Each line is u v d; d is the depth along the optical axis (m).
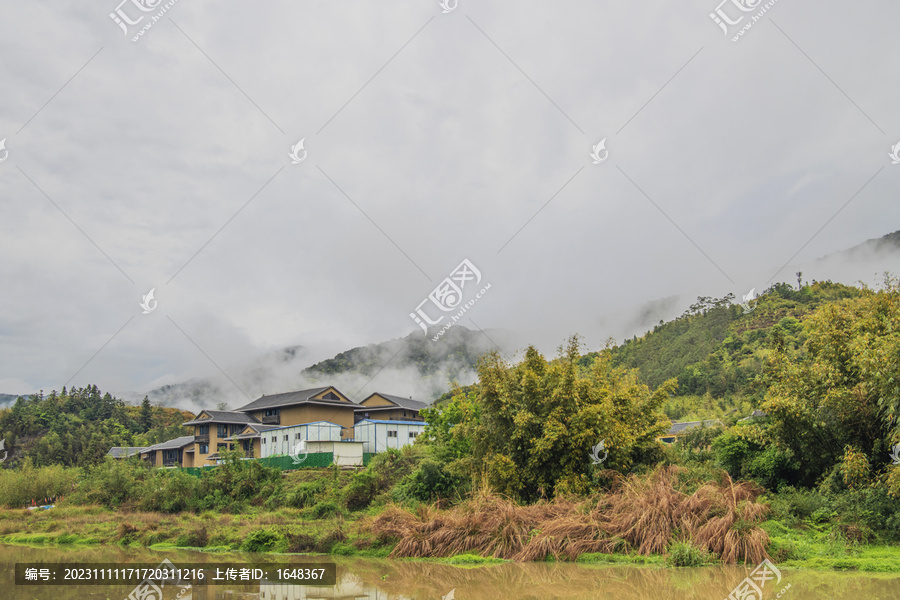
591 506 14.55
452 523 15.16
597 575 11.20
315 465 38.75
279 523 22.83
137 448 68.31
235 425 58.97
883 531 12.49
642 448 19.61
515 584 10.83
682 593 9.34
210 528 23.36
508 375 19.19
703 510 12.90
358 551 16.25
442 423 27.55
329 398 58.75
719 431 23.38
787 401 15.91
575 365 18.69
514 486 17.67
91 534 25.28
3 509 36.44
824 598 8.46
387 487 25.34
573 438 17.11
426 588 10.93
